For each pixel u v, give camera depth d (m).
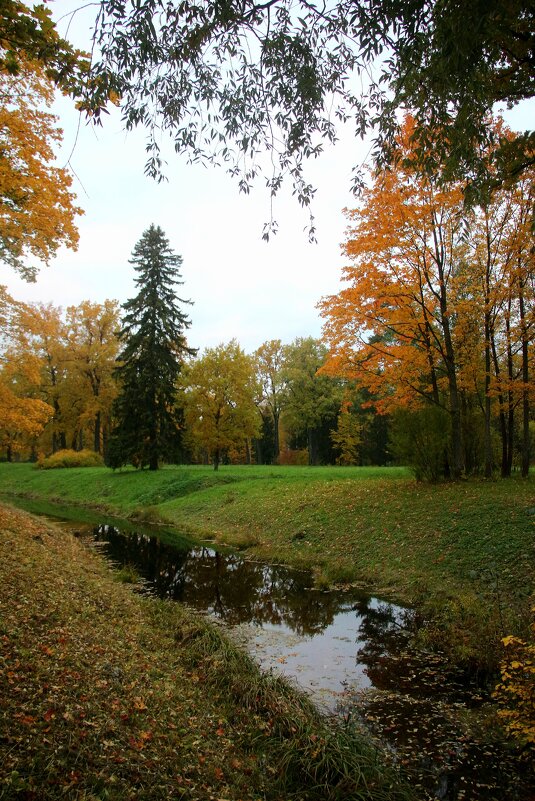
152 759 4.04
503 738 5.06
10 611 6.37
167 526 20.00
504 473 18.84
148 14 4.59
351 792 4.00
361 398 44.31
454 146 6.34
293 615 9.12
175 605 9.14
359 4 4.66
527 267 15.29
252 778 4.16
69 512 24.23
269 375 52.88
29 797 3.23
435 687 6.18
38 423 14.95
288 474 27.45
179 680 5.81
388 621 8.72
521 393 16.66
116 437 32.47
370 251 15.18
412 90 5.62
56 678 4.87
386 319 15.90
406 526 12.93
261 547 14.99
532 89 6.92
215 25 4.80
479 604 8.27
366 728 5.25
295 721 4.98
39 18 4.82
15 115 9.20
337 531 14.33
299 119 5.81
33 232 10.20
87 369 41.28
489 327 16.86
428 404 17.14
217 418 32.16
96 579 10.17
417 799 4.10
